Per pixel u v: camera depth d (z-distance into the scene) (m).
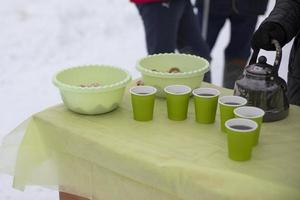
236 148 1.22
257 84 1.44
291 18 1.57
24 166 1.56
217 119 1.50
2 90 3.64
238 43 3.28
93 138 1.37
